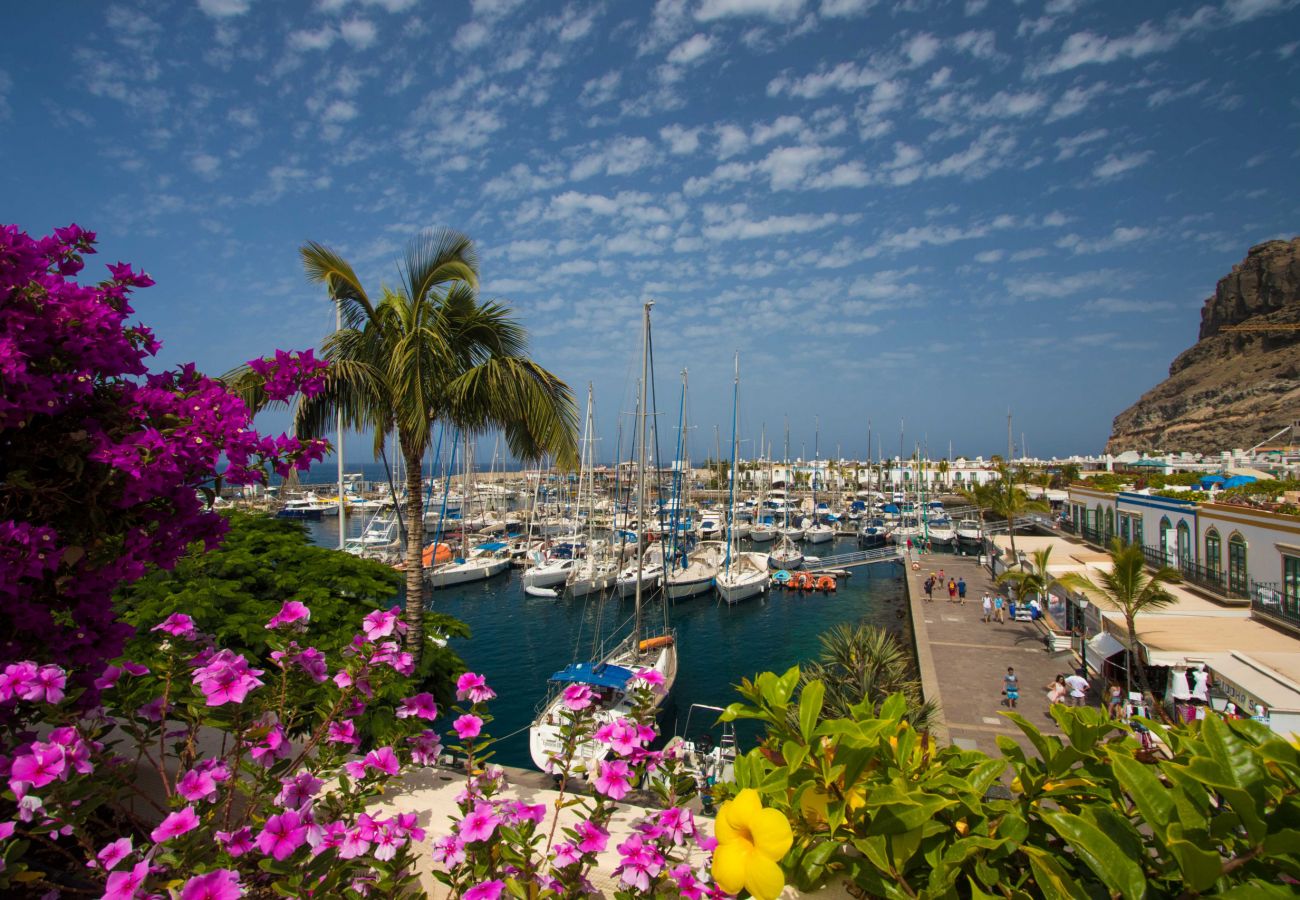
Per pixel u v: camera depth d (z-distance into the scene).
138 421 3.29
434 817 3.49
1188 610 20.38
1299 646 15.91
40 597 3.07
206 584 7.96
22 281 2.90
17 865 2.38
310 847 2.60
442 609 41.84
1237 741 1.96
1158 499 28.59
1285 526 19.00
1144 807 1.94
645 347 26.39
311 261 8.32
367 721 6.34
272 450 3.46
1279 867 1.78
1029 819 2.33
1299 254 128.75
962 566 51.50
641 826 2.97
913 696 12.92
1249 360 126.50
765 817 2.00
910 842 2.17
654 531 58.97
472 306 9.34
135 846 3.19
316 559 9.83
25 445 3.04
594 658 27.94
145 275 3.86
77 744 2.56
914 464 122.00
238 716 2.87
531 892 2.74
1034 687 20.83
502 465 71.31
